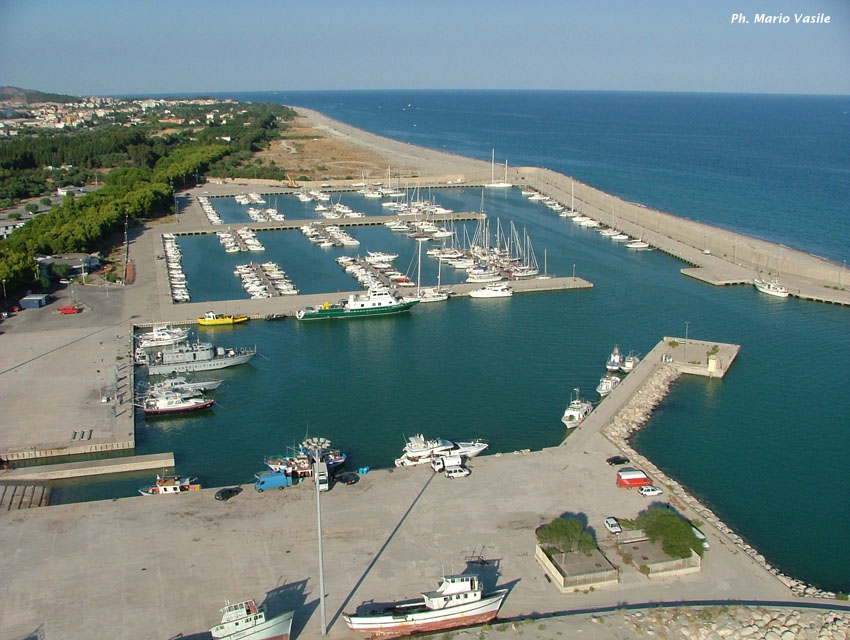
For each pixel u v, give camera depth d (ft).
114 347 556.51
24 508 353.31
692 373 521.65
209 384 497.05
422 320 644.69
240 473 391.86
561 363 542.16
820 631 259.60
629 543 308.40
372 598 277.44
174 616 267.18
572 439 410.93
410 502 343.87
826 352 561.02
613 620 263.90
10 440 410.31
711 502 362.12
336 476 367.66
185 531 320.29
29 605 271.90
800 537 334.85
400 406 472.44
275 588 282.97
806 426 443.32
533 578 289.12
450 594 264.52
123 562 298.15
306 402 479.82
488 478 365.81
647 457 404.77
